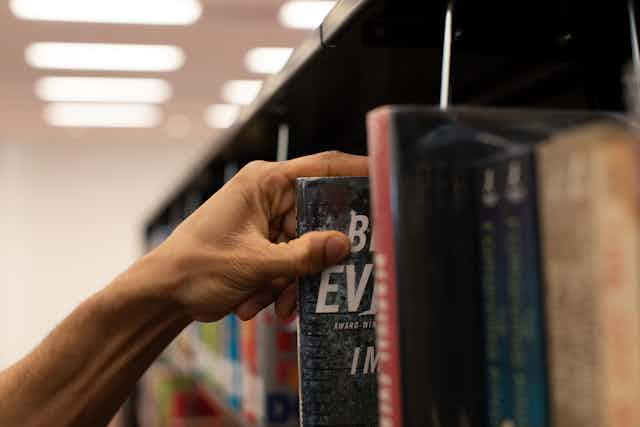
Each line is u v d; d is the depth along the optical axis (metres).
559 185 0.46
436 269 0.49
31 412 0.83
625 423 0.44
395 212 0.49
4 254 8.97
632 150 0.44
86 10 4.53
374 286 0.67
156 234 4.88
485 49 0.87
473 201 0.49
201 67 5.86
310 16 4.70
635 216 0.43
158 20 4.74
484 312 0.49
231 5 4.47
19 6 4.44
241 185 0.77
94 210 9.26
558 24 0.78
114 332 0.82
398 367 0.48
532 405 0.47
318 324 0.66
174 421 2.67
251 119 1.41
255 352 1.55
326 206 0.67
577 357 0.45
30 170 9.12
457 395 0.49
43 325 9.09
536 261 0.47
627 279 0.43
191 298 0.77
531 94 1.11
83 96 6.74
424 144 0.49
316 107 1.28
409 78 1.03
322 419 0.66
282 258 0.67
